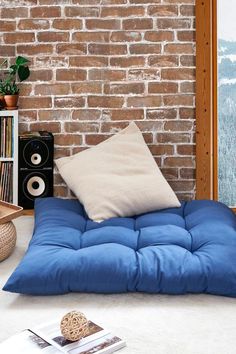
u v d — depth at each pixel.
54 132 4.57
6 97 4.36
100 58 4.47
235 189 4.64
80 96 4.52
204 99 4.47
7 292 2.93
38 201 3.99
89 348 2.29
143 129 4.54
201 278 2.83
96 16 4.43
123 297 2.87
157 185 3.79
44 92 4.52
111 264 2.87
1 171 4.46
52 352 2.25
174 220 3.51
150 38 4.44
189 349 2.37
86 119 4.54
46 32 4.46
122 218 3.59
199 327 2.56
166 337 2.47
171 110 4.50
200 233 3.22
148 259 2.92
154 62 4.46
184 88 4.48
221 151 4.62
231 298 2.85
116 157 4.03
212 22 4.50
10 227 3.40
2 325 2.58
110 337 2.38
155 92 4.50
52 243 3.12
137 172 3.93
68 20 4.44
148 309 2.74
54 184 4.59
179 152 4.55
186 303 2.80
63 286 2.85
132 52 4.46
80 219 3.58
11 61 4.50
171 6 4.41
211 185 4.59
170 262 2.89
